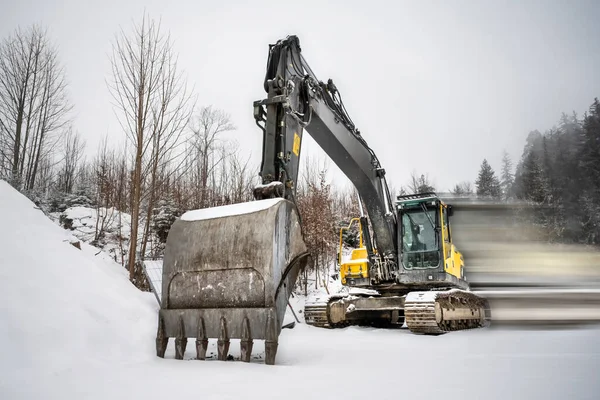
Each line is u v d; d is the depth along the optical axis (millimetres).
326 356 5090
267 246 4254
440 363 4281
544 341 6074
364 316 11836
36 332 4035
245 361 4098
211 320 4336
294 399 2711
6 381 3209
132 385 3152
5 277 4547
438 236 10102
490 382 3176
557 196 42531
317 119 7266
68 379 3346
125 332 4914
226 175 25422
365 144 9047
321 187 20984
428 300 8727
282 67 6309
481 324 11945
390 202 10008
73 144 27625
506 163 70625
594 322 10438
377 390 2965
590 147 49500
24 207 7094
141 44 10938
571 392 2764
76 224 19391
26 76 18594
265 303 4152
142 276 10188
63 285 5043
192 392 2922
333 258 20844
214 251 4539
